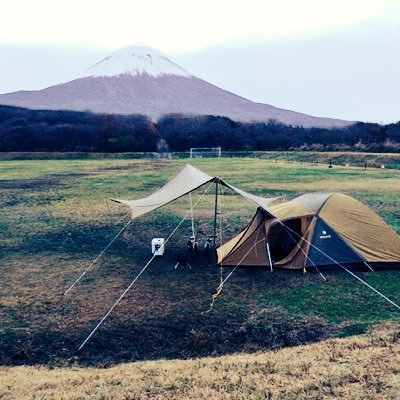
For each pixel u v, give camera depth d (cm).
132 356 808
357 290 1088
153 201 1294
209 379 670
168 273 1235
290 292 1080
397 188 2888
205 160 6325
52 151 8888
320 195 1349
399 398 584
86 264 1337
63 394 639
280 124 12425
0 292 1108
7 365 780
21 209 2333
